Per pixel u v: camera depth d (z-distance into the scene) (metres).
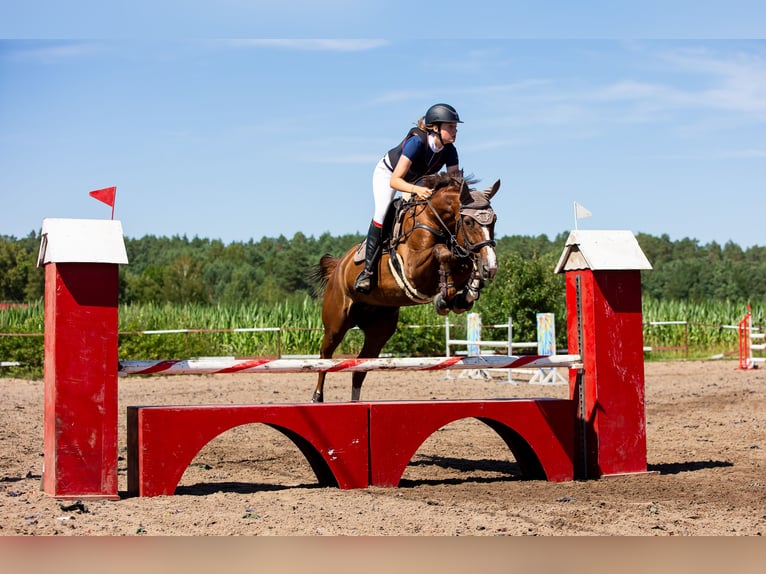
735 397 11.88
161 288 48.28
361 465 5.56
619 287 6.07
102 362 5.07
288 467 6.68
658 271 56.59
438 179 5.90
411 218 6.01
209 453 7.43
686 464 6.57
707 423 9.16
